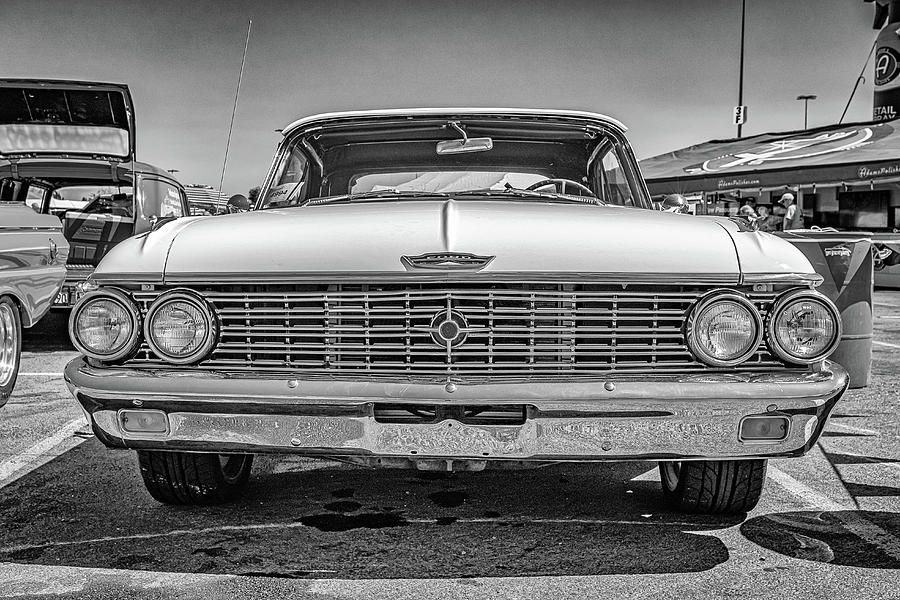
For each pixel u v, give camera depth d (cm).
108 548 313
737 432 274
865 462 434
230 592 276
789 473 413
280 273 281
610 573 291
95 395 285
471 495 377
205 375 280
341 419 275
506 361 278
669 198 436
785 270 283
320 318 282
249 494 377
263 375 279
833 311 277
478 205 333
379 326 279
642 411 270
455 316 276
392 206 333
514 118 420
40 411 552
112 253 306
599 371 277
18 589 278
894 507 361
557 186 424
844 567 297
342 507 360
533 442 272
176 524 338
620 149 430
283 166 430
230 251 294
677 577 288
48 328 1024
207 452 288
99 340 289
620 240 291
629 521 342
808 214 1761
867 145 1385
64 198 1054
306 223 309
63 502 365
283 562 301
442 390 268
